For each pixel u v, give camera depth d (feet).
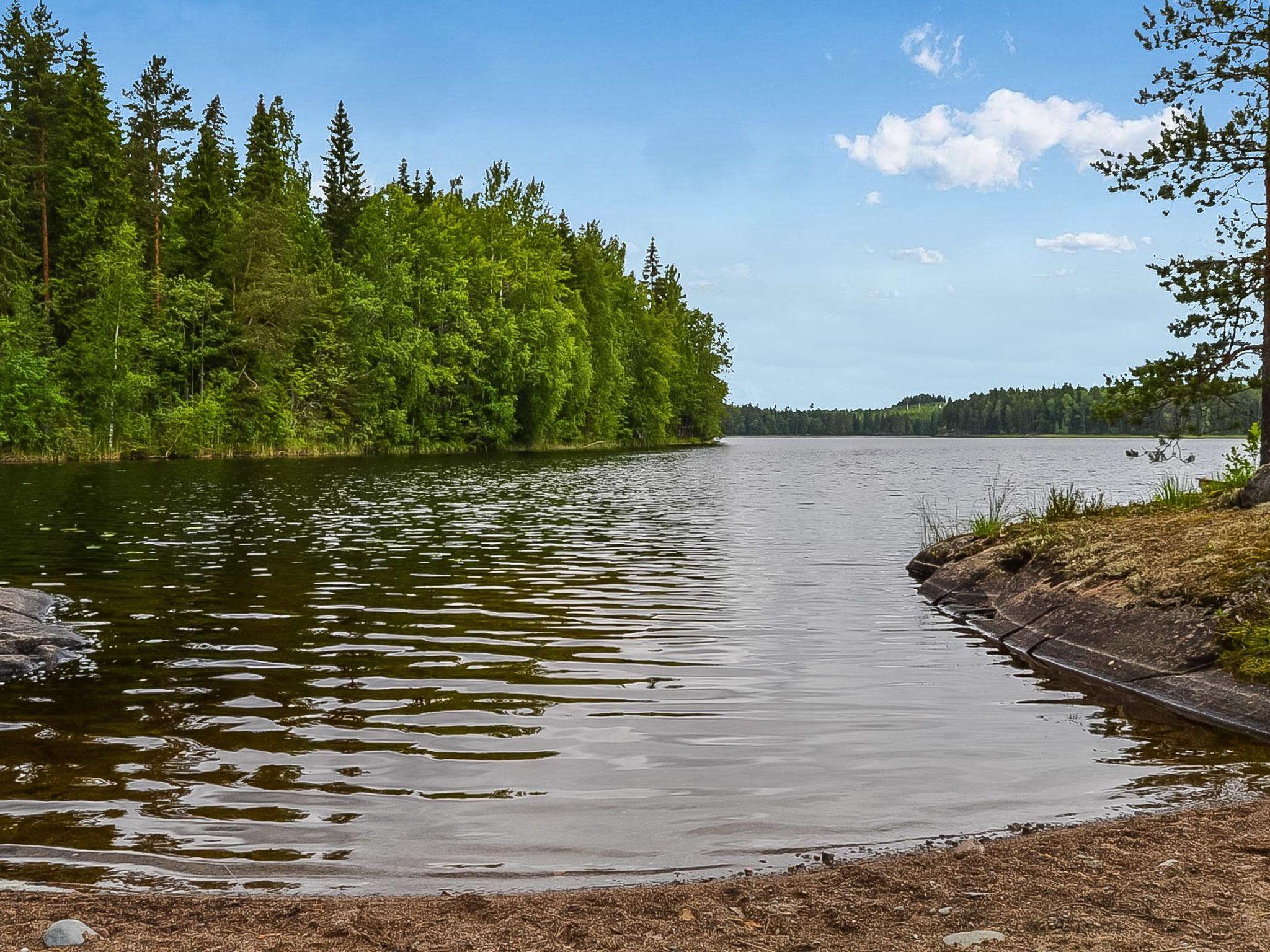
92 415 167.12
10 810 18.57
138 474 128.98
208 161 201.05
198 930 13.62
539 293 256.93
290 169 225.15
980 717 25.80
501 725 24.32
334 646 33.17
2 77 171.12
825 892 14.97
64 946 12.90
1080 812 19.04
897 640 35.76
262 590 44.32
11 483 108.06
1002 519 63.52
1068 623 35.12
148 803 19.02
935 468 199.11
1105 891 14.65
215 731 23.72
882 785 20.33
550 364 253.44
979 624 39.17
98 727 23.98
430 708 25.76
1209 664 28.73
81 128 178.91
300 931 13.61
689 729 24.08
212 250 197.26
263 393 191.01
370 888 15.48
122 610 39.22
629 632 36.19
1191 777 21.21
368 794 19.54
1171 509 50.14
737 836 17.61
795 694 27.76
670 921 13.93
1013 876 15.40
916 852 16.89
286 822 18.08
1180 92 58.85
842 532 73.72
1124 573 36.83
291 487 110.11
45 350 163.94
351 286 217.56
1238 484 51.26
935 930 13.44
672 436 392.06
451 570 51.08
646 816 18.49
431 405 236.02
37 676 29.07
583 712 25.49
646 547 62.90
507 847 17.06
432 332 235.61
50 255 178.81
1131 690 29.17
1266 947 12.49
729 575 50.88
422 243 237.04
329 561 53.72
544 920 13.97
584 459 213.05
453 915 14.17
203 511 81.10
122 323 165.37
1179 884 14.88
